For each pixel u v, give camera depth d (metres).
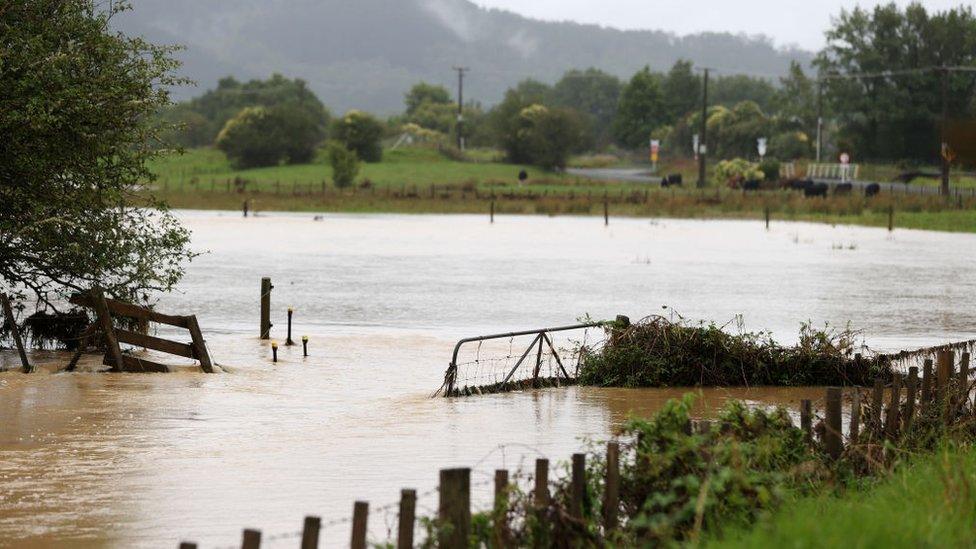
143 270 47.19
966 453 23.89
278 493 25.42
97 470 27.55
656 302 66.38
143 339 43.47
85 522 23.12
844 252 105.44
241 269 83.19
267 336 52.00
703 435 19.66
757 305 65.56
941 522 16.61
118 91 42.56
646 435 19.77
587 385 41.34
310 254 96.62
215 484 26.17
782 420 22.94
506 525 17.50
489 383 41.12
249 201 177.62
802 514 16.80
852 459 22.81
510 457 28.89
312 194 194.38
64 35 43.31
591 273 83.06
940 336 54.56
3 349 48.25
